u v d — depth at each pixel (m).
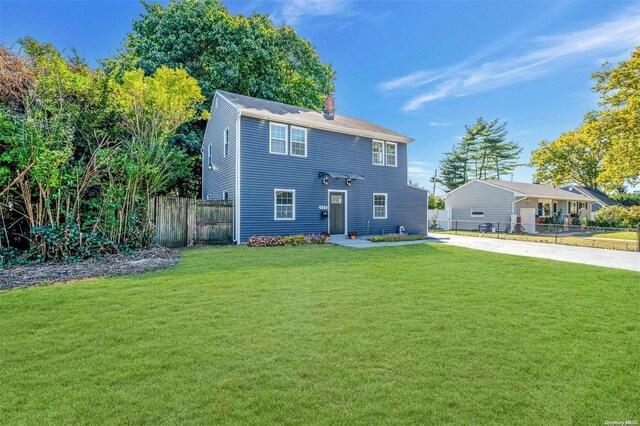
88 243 8.27
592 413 2.25
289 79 22.34
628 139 18.45
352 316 4.13
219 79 17.89
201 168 19.75
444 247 11.41
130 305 4.48
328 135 14.84
